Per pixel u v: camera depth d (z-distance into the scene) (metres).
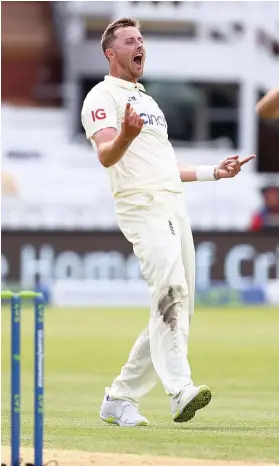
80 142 107.69
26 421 29.14
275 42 114.38
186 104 113.25
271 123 115.94
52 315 83.06
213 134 113.94
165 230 25.62
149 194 25.75
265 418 29.91
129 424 26.83
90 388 41.66
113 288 92.19
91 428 26.19
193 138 113.75
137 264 91.81
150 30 110.12
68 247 90.50
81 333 69.31
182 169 27.14
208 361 53.38
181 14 105.69
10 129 102.94
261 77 108.88
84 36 110.50
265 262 91.50
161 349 25.50
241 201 94.38
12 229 89.62
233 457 21.25
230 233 90.88
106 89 26.02
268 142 116.31
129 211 25.91
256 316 83.38
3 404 35.69
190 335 68.31
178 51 108.56
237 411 32.75
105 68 108.88
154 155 25.94
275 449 22.27
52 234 90.12
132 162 25.83
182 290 25.55
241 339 65.75
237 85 113.06
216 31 111.44
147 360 26.61
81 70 108.81
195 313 86.44
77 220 93.06
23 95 116.62
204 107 113.38
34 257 90.06
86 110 25.91
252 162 105.62
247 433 25.16
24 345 60.84
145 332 26.56
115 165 25.88
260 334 68.94
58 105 116.75
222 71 108.12
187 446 22.62
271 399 37.69
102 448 22.39
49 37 116.12
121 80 26.14
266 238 90.94
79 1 106.88
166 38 110.06
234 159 26.81
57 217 93.00
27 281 90.19
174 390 25.12
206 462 20.69
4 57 116.19
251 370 49.25
